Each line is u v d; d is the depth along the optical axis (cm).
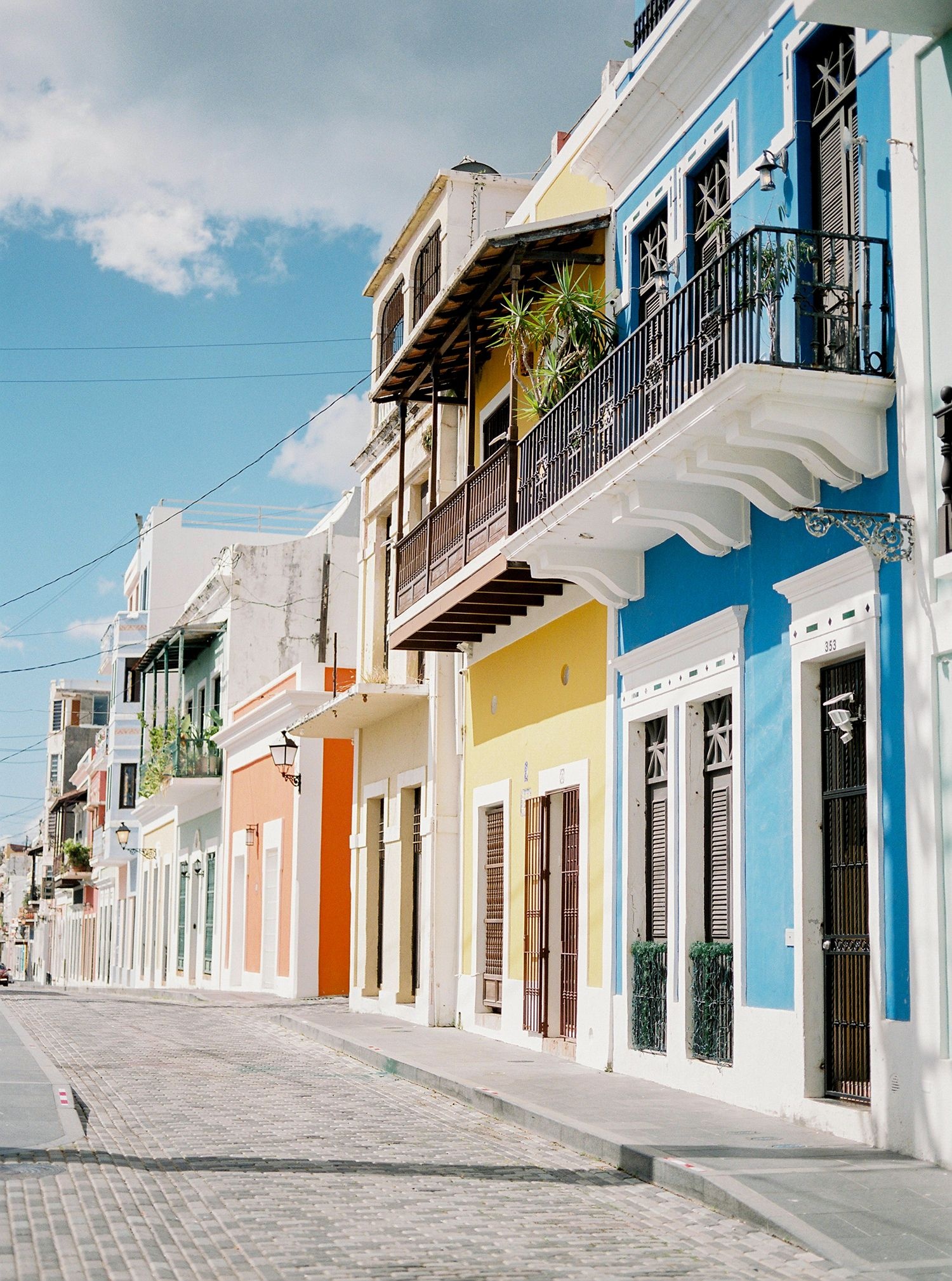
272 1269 661
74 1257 661
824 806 1070
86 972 5672
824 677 1083
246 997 2567
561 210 1672
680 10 1368
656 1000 1315
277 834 2711
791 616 1112
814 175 1132
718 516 1193
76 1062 1487
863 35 1055
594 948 1455
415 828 2094
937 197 957
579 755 1528
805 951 1054
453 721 1947
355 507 3225
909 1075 920
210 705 3372
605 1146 971
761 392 977
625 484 1198
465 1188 871
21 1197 783
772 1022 1095
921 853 924
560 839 1609
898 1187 816
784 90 1157
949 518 922
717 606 1241
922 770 929
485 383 1852
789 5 1154
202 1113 1145
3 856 10419
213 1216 764
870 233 1032
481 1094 1211
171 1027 1958
